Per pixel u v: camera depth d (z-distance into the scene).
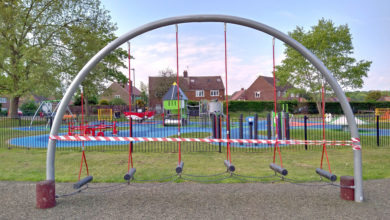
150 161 7.63
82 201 4.38
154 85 53.47
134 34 4.59
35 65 20.16
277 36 4.61
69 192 4.85
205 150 9.58
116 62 31.52
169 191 4.88
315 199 4.39
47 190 4.10
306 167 6.79
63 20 22.55
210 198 4.48
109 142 11.83
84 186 5.24
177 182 5.46
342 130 15.57
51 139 4.44
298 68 32.78
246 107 43.81
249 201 4.32
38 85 19.97
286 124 11.07
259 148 9.99
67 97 4.47
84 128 13.38
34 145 10.95
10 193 4.80
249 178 5.71
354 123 4.33
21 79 20.70
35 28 21.05
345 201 4.29
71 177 5.87
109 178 5.78
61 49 22.52
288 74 33.56
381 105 39.84
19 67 21.12
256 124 10.71
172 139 4.83
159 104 53.03
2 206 4.16
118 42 4.56
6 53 19.42
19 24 19.77
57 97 22.53
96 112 41.59
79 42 22.73
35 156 8.45
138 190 4.96
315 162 7.42
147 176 5.94
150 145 10.87
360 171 4.26
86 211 3.94
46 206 4.07
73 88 4.49
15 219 3.66
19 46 21.02
